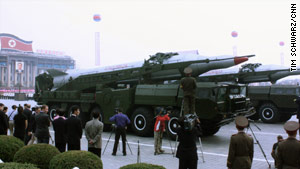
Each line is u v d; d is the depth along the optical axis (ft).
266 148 30.42
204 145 32.42
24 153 16.69
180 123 16.11
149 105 38.70
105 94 42.32
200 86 33.50
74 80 53.47
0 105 29.09
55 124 22.71
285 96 51.01
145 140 35.83
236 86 36.52
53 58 489.26
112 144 33.27
